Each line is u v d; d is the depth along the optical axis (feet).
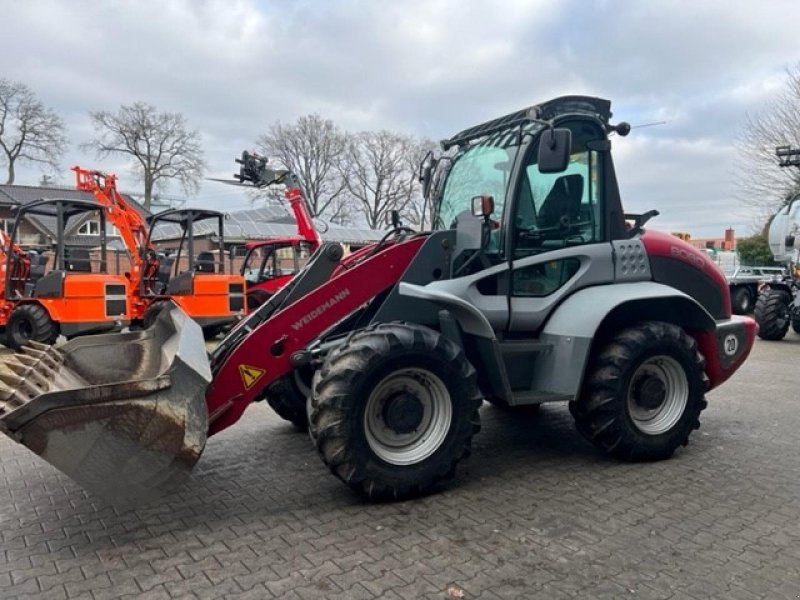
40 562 10.07
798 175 75.82
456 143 17.07
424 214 17.95
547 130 13.07
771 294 38.91
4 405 9.82
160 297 38.81
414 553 10.25
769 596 8.93
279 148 153.38
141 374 13.80
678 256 16.24
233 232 101.19
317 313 13.21
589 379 14.37
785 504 12.24
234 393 12.70
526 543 10.58
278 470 14.34
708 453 15.52
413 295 12.95
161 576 9.61
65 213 36.70
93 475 10.03
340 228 117.39
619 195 15.55
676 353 14.73
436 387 12.62
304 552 10.32
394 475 12.09
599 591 9.07
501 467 14.46
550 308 14.51
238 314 39.65
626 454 14.52
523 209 14.35
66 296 34.73
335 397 11.66
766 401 21.65
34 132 136.36
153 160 145.89
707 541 10.63
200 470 14.35
